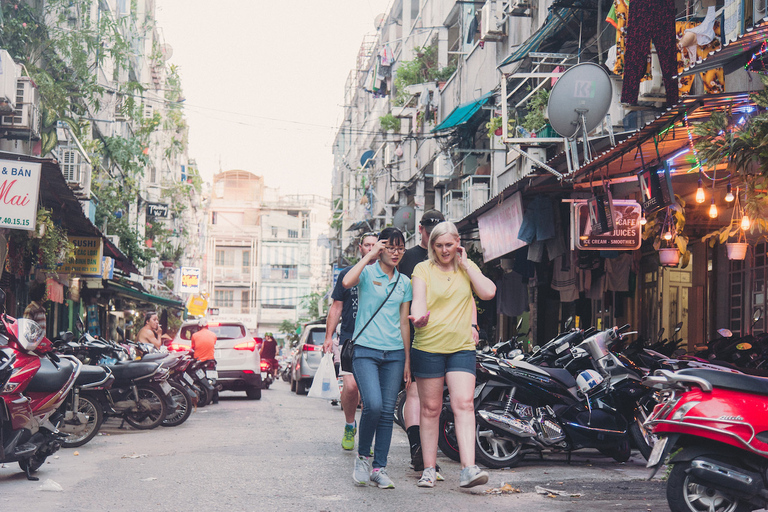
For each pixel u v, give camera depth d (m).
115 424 11.35
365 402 6.07
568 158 10.19
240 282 81.81
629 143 7.61
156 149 41.88
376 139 42.53
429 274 6.12
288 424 11.54
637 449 8.89
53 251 13.78
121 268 25.42
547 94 15.36
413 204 31.52
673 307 12.97
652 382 4.92
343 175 58.25
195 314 49.19
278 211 85.06
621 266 13.16
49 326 19.86
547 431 7.38
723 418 4.59
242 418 12.66
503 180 18.89
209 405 16.05
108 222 24.11
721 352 8.10
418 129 28.20
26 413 6.33
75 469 7.05
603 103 9.98
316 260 92.88
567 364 7.88
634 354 8.11
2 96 11.78
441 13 29.14
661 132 7.10
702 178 8.77
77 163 16.67
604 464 7.79
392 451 8.53
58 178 11.88
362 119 49.59
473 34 23.84
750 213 6.82
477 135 23.34
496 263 18.41
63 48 16.58
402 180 31.80
